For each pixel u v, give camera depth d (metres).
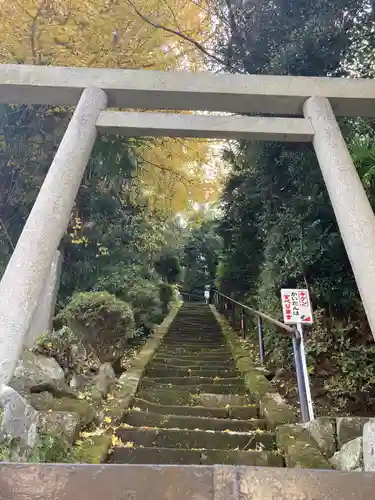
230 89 3.41
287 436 3.10
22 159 5.62
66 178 2.85
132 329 4.92
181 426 3.66
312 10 5.48
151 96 3.47
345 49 5.00
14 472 1.22
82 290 6.48
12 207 5.61
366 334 4.54
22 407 2.12
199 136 3.39
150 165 8.32
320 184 5.05
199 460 2.94
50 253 2.54
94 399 3.58
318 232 4.92
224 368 5.97
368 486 1.22
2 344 2.12
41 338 3.31
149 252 8.41
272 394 4.35
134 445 3.19
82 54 5.61
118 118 3.28
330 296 4.81
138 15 6.31
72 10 5.39
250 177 7.30
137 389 4.58
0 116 5.54
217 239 16.61
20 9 5.24
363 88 3.42
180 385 5.12
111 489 1.20
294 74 5.30
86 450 2.57
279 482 1.22
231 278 9.84
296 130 3.28
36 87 3.40
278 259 5.71
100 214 6.73
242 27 6.75
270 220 6.51
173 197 9.04
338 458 2.53
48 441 2.27
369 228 2.53
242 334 8.23
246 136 3.36
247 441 3.30
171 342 8.08
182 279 21.27
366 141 4.05
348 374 4.46
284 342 5.56
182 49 7.49
